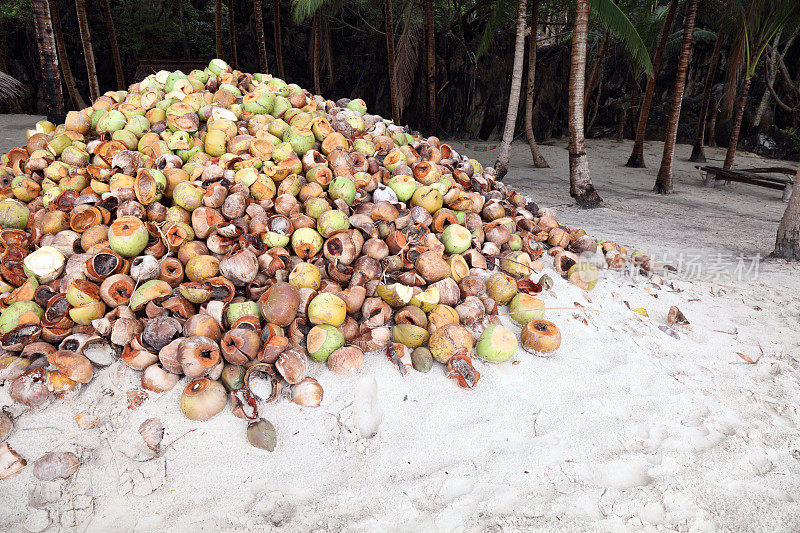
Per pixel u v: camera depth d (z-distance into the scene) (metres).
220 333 2.91
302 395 2.71
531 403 2.98
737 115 13.67
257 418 2.61
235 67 16.70
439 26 20.03
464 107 20.91
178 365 2.63
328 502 2.30
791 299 4.91
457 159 5.27
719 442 2.81
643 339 3.79
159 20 19.30
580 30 8.45
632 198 10.58
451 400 2.92
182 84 4.53
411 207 4.14
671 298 4.63
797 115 19.58
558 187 11.37
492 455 2.62
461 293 3.55
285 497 2.32
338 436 2.63
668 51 18.78
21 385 2.52
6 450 2.36
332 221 3.45
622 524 2.26
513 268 3.93
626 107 21.56
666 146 11.13
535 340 3.31
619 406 3.03
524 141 21.38
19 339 2.74
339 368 2.87
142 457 2.46
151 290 2.91
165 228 3.22
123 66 19.73
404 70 15.68
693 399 3.16
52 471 2.32
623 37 9.27
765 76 19.17
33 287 3.00
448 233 3.85
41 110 19.47
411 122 20.86
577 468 2.55
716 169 12.24
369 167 4.33
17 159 4.40
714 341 3.95
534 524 2.23
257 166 3.78
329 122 4.55
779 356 3.79
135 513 2.23
